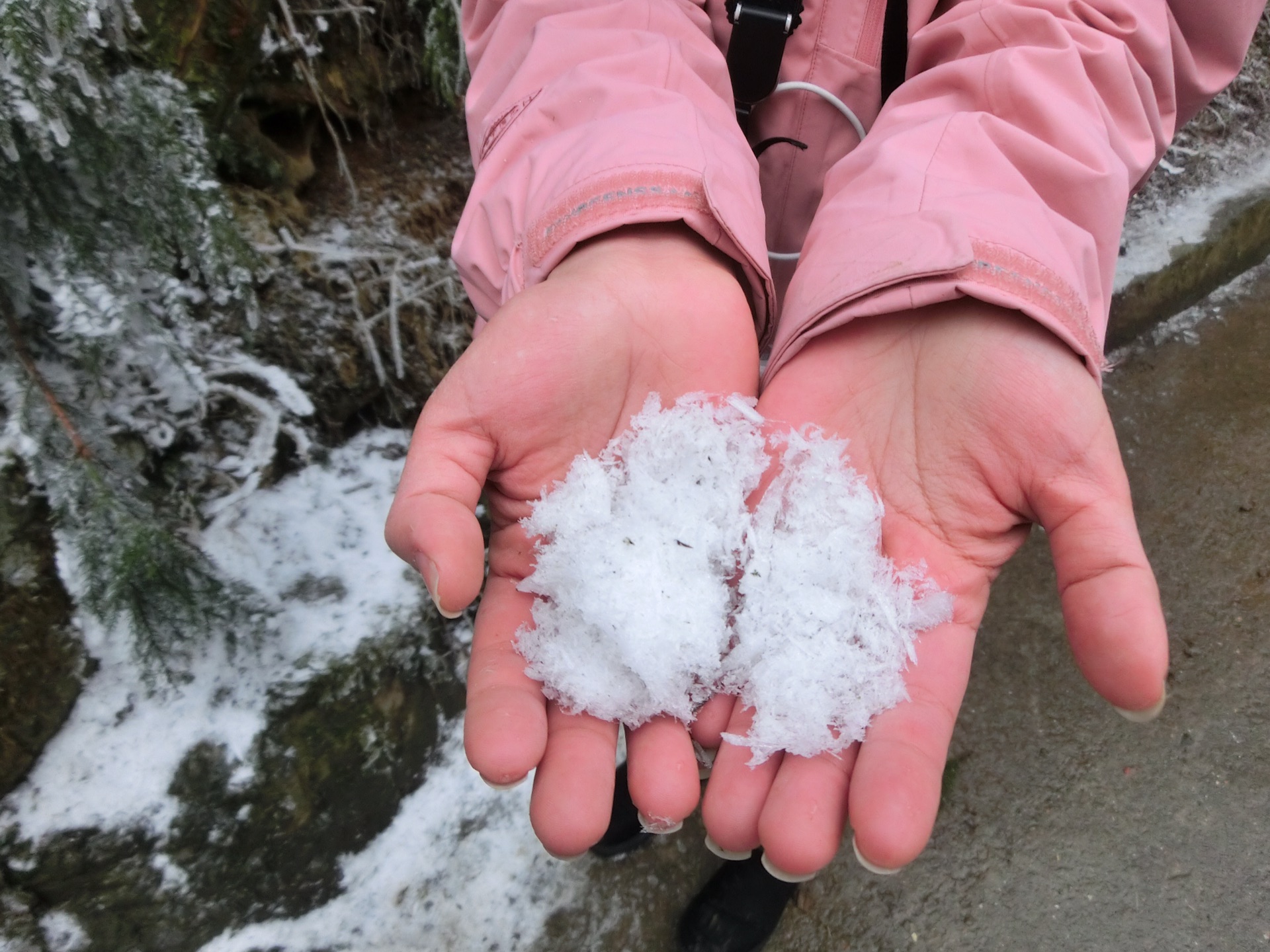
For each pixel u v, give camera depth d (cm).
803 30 27
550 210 22
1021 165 22
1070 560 19
